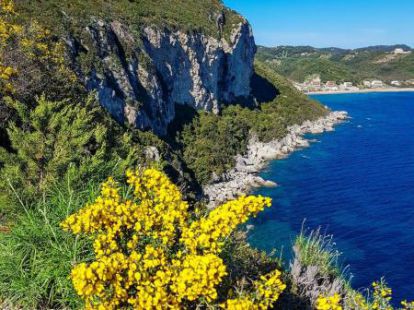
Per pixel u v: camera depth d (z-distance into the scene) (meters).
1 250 7.40
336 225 54.34
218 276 5.21
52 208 8.38
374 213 58.72
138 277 5.30
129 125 66.88
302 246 8.99
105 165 10.86
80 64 59.09
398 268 43.50
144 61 77.19
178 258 6.05
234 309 5.49
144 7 90.69
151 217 6.42
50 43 28.36
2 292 6.91
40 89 17.88
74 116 15.09
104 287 5.46
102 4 78.38
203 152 85.19
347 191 68.62
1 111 14.70
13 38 19.61
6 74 15.37
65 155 10.90
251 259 7.50
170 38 89.50
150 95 77.19
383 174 78.56
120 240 6.36
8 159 11.14
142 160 16.95
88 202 8.09
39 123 12.05
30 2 60.03
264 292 5.84
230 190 72.38
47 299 6.82
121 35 74.62
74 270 5.19
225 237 6.67
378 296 8.62
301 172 81.25
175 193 6.89
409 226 54.16
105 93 62.53
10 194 9.31
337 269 9.27
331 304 6.38
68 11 65.19
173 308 5.44
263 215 57.50
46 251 7.20
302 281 7.82
